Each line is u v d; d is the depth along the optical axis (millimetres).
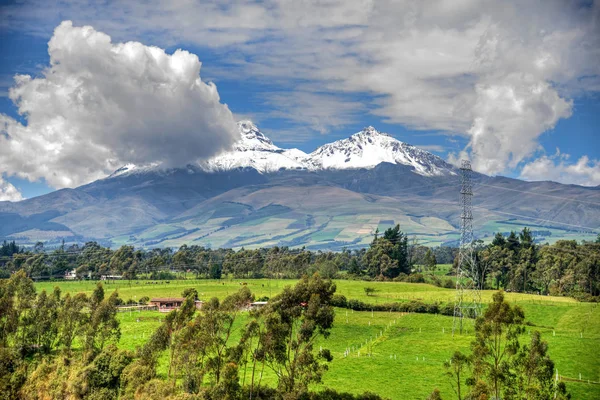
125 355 118625
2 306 142500
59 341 142750
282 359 101125
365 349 150375
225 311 109750
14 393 122125
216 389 95625
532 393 86250
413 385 116188
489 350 95000
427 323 176500
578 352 136875
